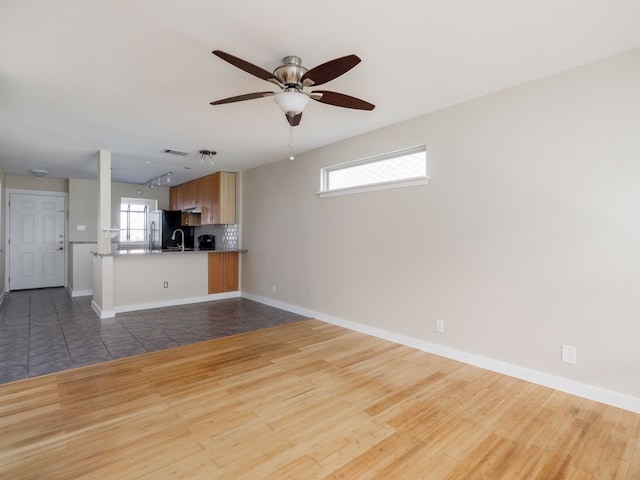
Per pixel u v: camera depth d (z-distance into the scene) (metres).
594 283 2.38
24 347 3.41
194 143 4.34
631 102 2.23
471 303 3.02
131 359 3.11
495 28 1.97
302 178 4.85
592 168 2.38
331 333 3.96
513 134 2.75
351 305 4.13
